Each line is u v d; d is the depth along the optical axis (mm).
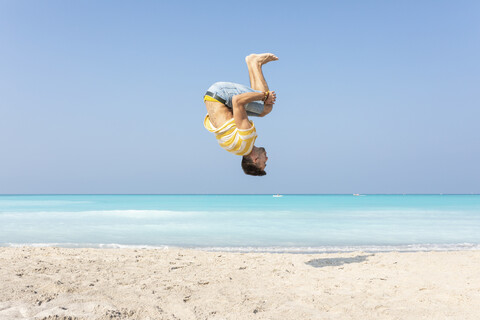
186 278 5863
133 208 35094
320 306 4566
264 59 5332
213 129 4742
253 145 4715
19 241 11461
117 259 7504
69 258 7473
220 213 26906
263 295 5012
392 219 21234
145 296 4750
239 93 4809
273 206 42125
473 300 4836
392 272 6598
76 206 39250
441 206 42812
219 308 4418
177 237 12727
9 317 3773
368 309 4480
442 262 7484
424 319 4152
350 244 11219
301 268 6934
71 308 4148
